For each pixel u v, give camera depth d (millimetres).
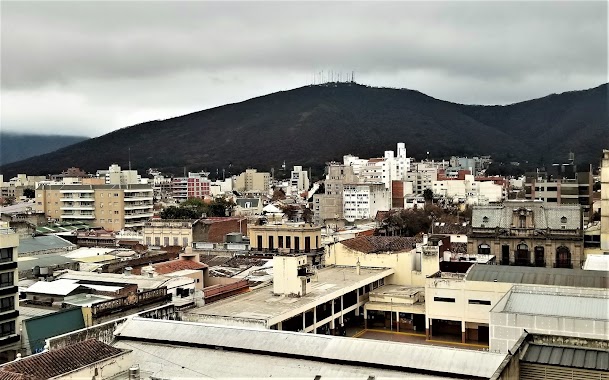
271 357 53125
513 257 121125
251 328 57281
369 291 95812
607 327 55781
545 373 42969
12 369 42562
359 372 49594
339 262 103812
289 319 75062
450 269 101250
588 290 70688
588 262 88812
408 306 90375
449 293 85062
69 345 49656
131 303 71125
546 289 72188
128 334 59188
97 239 146125
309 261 114062
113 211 192500
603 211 118250
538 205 124750
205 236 141125
